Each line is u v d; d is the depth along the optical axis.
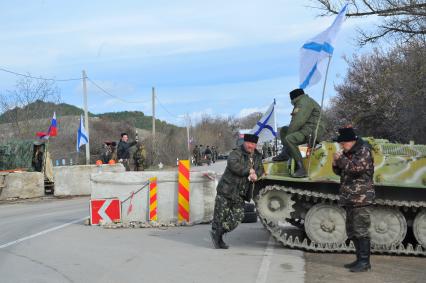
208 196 11.84
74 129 42.34
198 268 7.58
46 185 20.89
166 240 9.86
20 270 7.58
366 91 42.00
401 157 8.54
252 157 8.82
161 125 60.66
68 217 13.49
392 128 35.53
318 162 8.91
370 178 7.42
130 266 7.73
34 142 21.30
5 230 11.48
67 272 7.41
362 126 42.47
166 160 47.75
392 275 7.16
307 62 9.45
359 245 7.41
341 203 7.54
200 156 51.84
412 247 8.59
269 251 8.80
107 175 11.82
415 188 8.47
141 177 11.80
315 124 9.05
